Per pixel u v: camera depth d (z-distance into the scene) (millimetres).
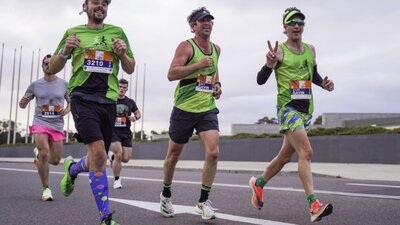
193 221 4742
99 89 4094
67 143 31312
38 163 6516
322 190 7910
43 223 4684
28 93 6656
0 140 65938
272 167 5039
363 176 11461
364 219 4863
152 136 42750
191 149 25016
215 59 4891
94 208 5723
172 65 4680
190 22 4863
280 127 4746
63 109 6738
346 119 43844
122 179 10672
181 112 4750
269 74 4691
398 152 18219
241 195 7152
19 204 6102
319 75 5117
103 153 3951
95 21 4191
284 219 4855
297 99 4715
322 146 20344
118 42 3963
